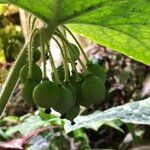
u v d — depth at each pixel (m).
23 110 0.74
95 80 0.28
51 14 0.28
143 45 0.33
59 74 0.30
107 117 0.37
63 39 0.29
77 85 0.29
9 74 0.29
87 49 0.74
